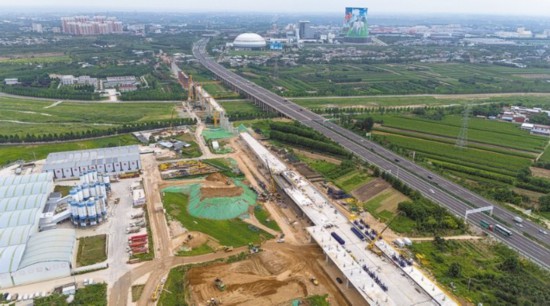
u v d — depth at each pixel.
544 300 114.81
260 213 165.75
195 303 113.50
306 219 161.50
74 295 115.69
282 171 198.75
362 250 135.62
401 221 160.25
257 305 113.06
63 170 193.38
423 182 195.25
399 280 121.06
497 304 114.06
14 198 162.25
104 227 152.50
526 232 153.88
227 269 128.75
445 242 145.12
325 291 120.19
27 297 115.06
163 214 162.38
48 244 129.00
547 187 191.25
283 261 133.38
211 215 161.38
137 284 121.06
